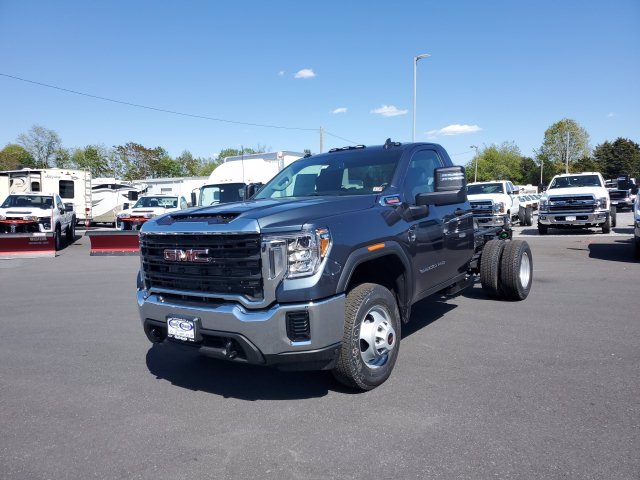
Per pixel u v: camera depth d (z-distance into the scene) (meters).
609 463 2.85
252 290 3.51
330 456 3.05
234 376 4.54
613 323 5.78
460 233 5.68
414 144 5.30
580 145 102.56
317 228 3.55
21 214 16.59
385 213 4.27
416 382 4.15
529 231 20.33
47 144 66.69
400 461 2.96
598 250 12.82
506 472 2.79
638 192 11.51
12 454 3.21
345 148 5.70
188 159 88.69
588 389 3.89
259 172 17.31
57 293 9.00
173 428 3.51
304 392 4.07
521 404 3.66
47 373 4.74
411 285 4.52
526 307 6.70
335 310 3.57
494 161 99.88
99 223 32.97
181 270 3.88
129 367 4.87
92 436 3.43
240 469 2.95
